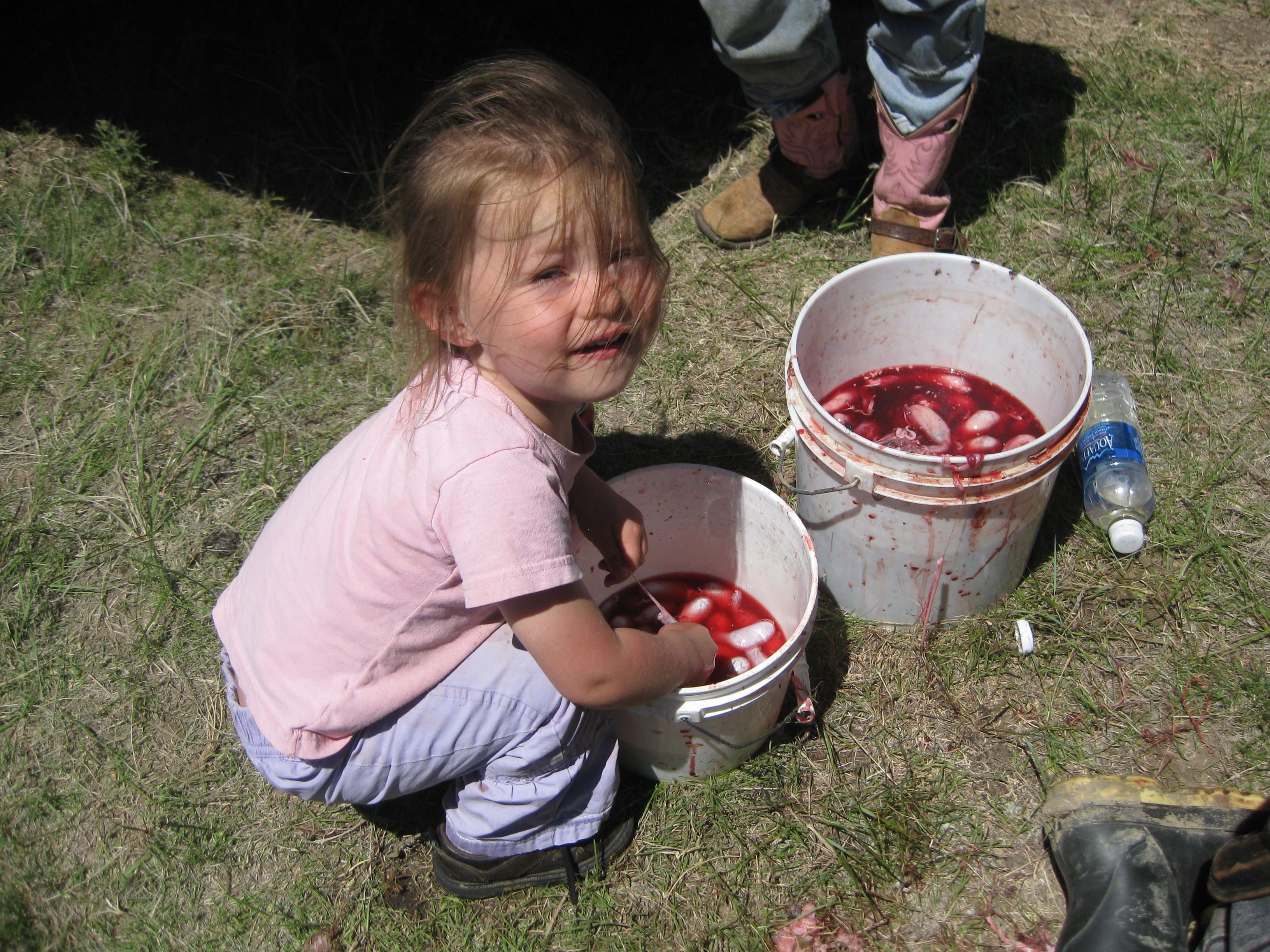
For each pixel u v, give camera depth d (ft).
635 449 8.29
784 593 6.88
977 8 7.53
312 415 8.71
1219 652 6.74
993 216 9.88
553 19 12.25
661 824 6.22
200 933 5.89
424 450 4.64
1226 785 6.12
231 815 6.37
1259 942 4.82
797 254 9.75
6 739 6.71
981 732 6.49
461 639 5.21
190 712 6.87
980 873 5.86
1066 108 10.90
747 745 6.14
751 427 8.39
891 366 7.73
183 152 11.16
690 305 9.37
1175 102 10.91
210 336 9.30
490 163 4.18
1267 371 8.38
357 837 6.25
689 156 10.82
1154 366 8.50
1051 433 5.75
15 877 6.06
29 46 12.19
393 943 5.80
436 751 5.24
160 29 12.42
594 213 4.25
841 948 5.64
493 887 5.89
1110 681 6.68
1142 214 9.78
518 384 4.69
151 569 7.57
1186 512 7.47
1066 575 7.22
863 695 6.72
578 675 4.82
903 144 8.42
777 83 8.61
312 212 10.56
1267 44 11.75
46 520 7.93
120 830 6.30
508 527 4.41
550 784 5.46
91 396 8.86
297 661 5.15
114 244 10.09
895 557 6.44
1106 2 12.46
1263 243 9.38
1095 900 5.30
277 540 5.40
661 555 7.41
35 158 10.87
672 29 12.16
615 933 5.80
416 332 4.91
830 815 6.16
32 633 7.26
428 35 12.10
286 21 12.35
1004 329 7.14
